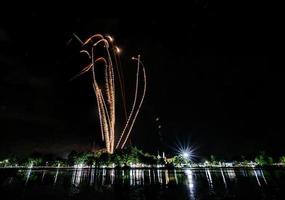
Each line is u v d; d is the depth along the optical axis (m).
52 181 114.19
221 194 78.06
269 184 96.88
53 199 73.38
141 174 158.50
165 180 119.25
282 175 136.88
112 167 197.62
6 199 72.62
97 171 179.88
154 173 165.62
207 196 75.56
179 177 134.88
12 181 110.50
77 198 75.06
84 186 98.69
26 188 90.50
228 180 115.38
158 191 85.94
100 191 86.75
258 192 79.94
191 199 72.25
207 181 111.62
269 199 69.75
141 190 88.56
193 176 140.25
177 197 75.31
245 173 157.38
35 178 126.12
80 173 163.50
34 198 74.25
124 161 198.25
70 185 101.19
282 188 85.88
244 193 79.06
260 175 141.50
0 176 131.75
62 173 161.88
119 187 95.94
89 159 199.75
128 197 76.50
